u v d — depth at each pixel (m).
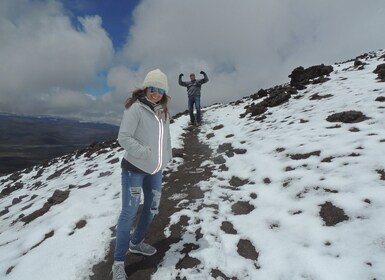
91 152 13.64
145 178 3.44
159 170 3.37
